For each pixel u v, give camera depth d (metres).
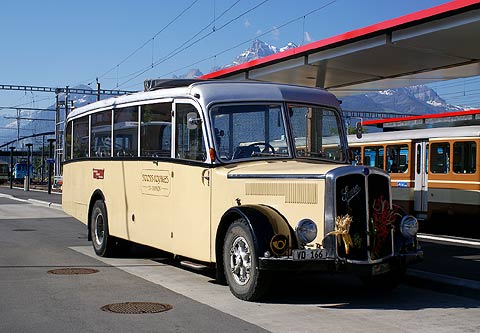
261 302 7.90
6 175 77.44
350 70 19.33
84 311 7.41
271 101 9.14
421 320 7.08
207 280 9.49
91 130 12.92
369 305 7.90
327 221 7.43
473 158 17.41
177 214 9.47
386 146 20.58
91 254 12.44
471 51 16.39
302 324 6.81
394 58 17.39
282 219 7.62
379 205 7.75
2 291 8.59
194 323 6.84
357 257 7.60
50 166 41.53
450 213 18.05
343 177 7.52
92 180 12.68
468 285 8.61
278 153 9.02
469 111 20.88
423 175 19.11
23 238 15.26
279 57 18.56
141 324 6.80
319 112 9.49
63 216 22.77
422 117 22.78
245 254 7.82
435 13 13.76
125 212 11.15
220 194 8.58
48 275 9.88
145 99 10.52
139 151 10.67
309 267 7.30
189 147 9.22
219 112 8.88
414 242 8.07
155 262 11.41
